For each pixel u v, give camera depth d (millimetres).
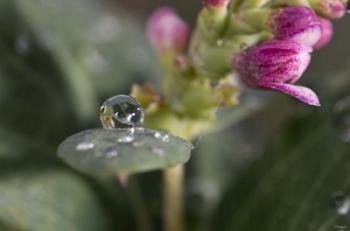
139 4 175
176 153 102
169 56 123
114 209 130
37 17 140
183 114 118
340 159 120
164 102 118
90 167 100
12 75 133
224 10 113
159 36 124
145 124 118
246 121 154
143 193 134
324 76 136
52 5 144
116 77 142
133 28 153
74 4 147
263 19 110
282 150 127
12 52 134
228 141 149
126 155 101
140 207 133
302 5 110
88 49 143
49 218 121
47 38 138
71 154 102
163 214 133
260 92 129
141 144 102
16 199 120
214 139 147
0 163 125
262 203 125
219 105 117
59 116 133
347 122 123
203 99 117
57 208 123
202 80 117
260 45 108
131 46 149
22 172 125
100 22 149
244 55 111
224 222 128
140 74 146
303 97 107
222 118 124
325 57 165
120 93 141
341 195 117
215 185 141
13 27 136
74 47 141
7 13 137
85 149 102
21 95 132
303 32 108
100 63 142
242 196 128
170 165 101
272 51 107
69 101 135
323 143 123
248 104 126
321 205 118
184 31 124
